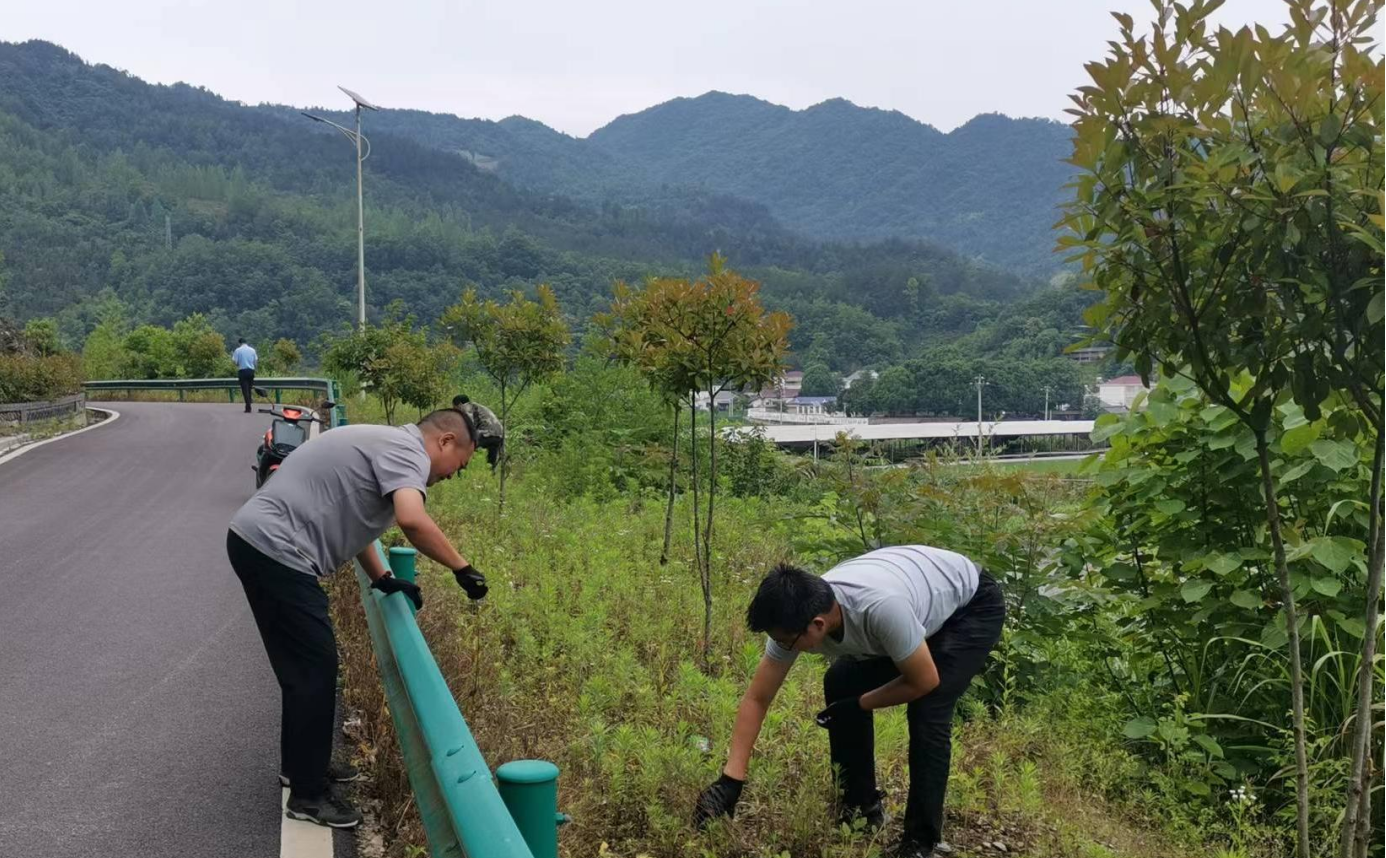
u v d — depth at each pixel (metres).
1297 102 3.42
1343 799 5.59
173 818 4.33
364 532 4.38
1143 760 6.50
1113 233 3.97
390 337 19.41
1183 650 6.76
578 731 5.21
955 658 4.41
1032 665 7.20
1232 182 3.56
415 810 4.18
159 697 5.99
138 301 187.75
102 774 4.82
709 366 7.90
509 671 6.12
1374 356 3.60
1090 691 7.11
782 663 4.25
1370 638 3.86
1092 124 3.81
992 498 7.52
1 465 18.16
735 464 17.95
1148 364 4.16
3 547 10.68
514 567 9.17
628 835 4.32
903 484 8.22
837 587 4.11
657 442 17.84
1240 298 3.77
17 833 4.16
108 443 22.12
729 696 5.64
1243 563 6.42
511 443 18.88
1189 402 6.35
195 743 5.25
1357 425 4.15
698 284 7.86
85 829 4.21
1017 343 153.38
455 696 5.28
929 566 4.39
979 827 4.84
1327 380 3.73
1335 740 5.77
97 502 13.98
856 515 8.40
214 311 179.50
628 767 4.75
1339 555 5.71
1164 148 3.77
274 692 6.13
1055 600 7.30
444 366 19.00
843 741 4.61
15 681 6.26
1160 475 6.52
